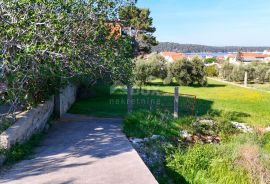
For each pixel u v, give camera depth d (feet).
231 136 40.63
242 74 150.61
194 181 27.25
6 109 39.68
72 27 33.68
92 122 46.98
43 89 44.14
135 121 40.57
